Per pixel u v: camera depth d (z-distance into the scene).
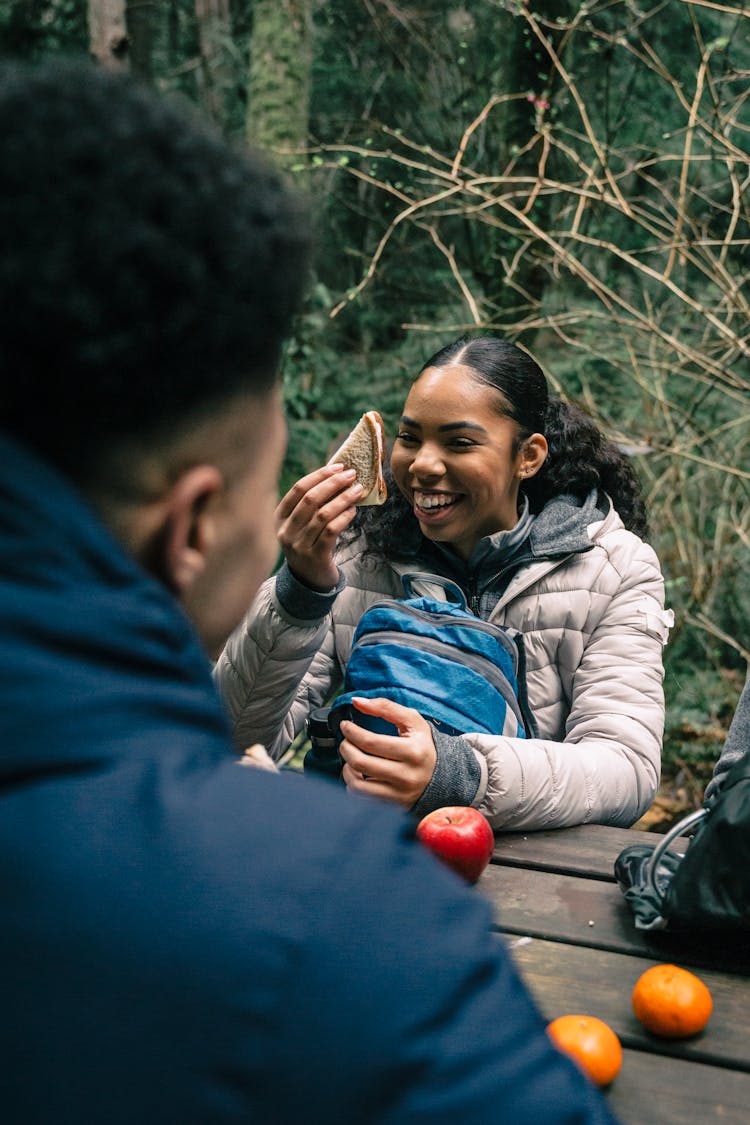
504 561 1.90
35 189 0.40
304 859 0.42
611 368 5.69
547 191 4.64
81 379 0.41
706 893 1.18
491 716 1.60
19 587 0.42
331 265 7.64
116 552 0.44
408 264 7.70
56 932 0.39
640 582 1.90
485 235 7.41
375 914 0.42
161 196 0.41
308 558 1.57
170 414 0.44
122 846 0.40
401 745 1.46
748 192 5.23
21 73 0.44
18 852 0.40
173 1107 0.38
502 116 6.11
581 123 6.41
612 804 1.64
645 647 1.85
